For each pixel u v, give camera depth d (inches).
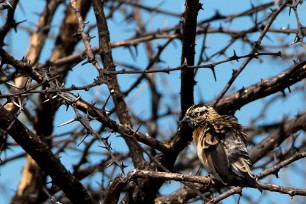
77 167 608.1
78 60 529.0
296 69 498.3
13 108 512.7
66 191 469.7
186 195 562.6
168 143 502.9
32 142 449.4
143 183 510.0
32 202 637.3
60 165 462.3
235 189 422.6
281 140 603.8
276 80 510.0
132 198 512.1
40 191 621.9
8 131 442.9
